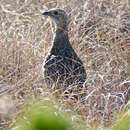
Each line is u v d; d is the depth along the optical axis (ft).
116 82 50.37
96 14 66.28
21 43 56.85
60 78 46.52
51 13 52.65
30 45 55.52
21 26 63.82
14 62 53.31
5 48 54.65
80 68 47.85
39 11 69.31
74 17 64.59
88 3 67.87
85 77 48.42
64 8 67.31
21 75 49.98
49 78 47.21
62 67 47.01
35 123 23.72
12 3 71.31
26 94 45.98
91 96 44.83
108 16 66.39
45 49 56.34
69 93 44.21
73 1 68.69
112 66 53.88
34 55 53.31
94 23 65.00
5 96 43.83
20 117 40.06
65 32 50.55
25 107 41.19
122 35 61.52
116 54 56.49
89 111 41.22
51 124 23.71
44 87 47.70
